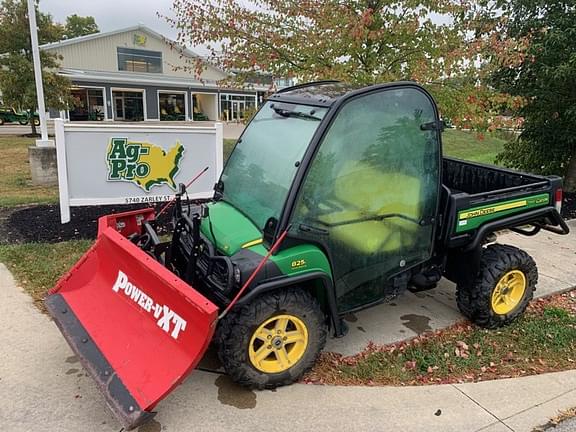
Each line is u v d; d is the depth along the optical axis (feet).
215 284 10.00
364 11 20.65
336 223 10.53
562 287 16.48
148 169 22.62
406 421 9.66
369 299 11.81
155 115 121.19
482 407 10.18
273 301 9.95
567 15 25.40
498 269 13.03
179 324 9.25
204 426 9.35
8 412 9.60
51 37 73.15
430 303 15.20
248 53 22.66
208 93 128.26
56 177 33.65
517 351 12.59
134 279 10.51
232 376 10.08
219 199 12.65
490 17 24.43
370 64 21.79
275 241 9.90
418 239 12.11
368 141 10.56
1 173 38.34
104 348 9.98
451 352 12.38
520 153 31.99
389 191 11.17
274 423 9.48
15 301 14.23
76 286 12.05
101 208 24.41
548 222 14.78
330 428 9.39
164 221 21.72
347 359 11.94
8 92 69.36
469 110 21.18
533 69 26.96
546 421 9.73
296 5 22.09
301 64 22.86
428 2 20.68
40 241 19.62
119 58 114.93
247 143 12.37
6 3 68.39
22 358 11.45
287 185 10.08
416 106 11.14
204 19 22.41
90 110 113.70
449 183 17.42
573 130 28.09
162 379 8.96
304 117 10.66
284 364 10.55
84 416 9.57
